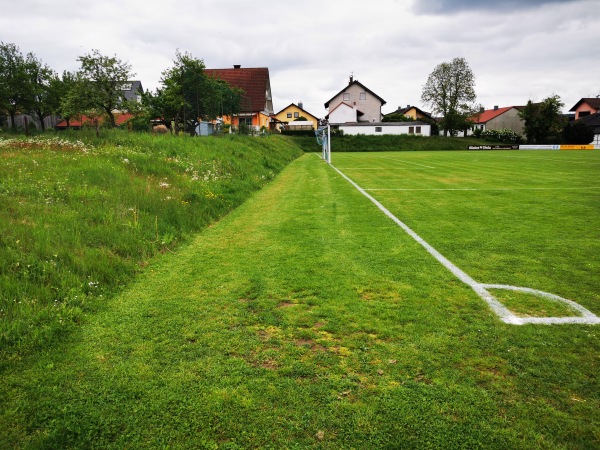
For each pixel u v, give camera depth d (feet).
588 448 7.11
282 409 8.11
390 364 9.66
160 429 7.63
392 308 12.86
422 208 31.12
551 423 7.70
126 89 66.59
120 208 23.21
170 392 8.65
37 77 85.61
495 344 10.61
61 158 34.40
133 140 50.37
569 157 108.58
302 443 7.27
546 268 16.85
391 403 8.26
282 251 19.54
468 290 14.42
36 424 7.76
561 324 11.80
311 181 50.75
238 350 10.34
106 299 13.69
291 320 12.03
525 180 50.83
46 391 8.70
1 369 9.48
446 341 10.74
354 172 63.46
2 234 16.28
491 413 7.97
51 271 14.38
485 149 173.99
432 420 7.80
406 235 22.56
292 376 9.20
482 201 34.35
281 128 207.72
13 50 78.95
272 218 27.68
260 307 13.02
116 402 8.36
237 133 102.83
